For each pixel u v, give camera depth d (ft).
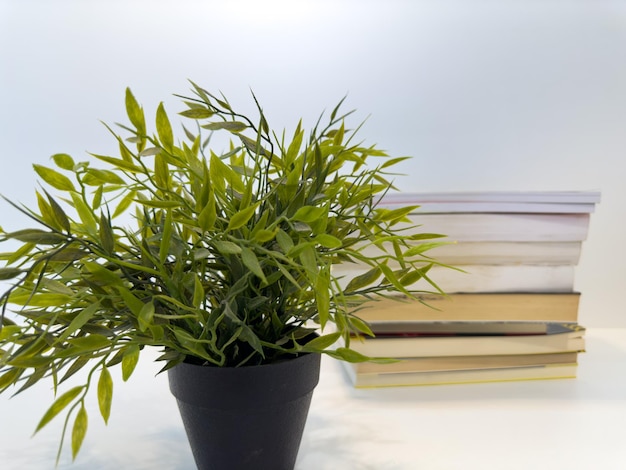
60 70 3.01
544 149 3.15
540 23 3.10
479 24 3.09
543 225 2.35
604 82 3.12
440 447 2.02
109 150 3.06
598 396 2.31
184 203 1.73
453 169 3.15
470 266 2.35
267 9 3.04
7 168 3.04
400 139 3.13
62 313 1.70
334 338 1.71
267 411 1.74
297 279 1.79
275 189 1.72
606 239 3.19
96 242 1.70
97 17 3.00
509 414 2.19
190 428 1.79
